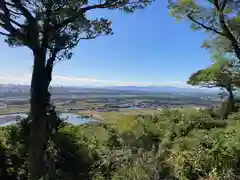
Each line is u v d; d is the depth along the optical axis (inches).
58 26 398.6
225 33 633.6
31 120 407.2
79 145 463.8
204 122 589.6
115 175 343.0
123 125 614.9
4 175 398.6
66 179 382.6
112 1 422.9
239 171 306.5
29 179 391.2
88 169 401.4
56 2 374.6
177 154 357.1
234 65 832.9
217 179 294.0
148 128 520.1
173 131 526.6
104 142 495.5
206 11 621.0
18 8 381.4
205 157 329.7
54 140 444.1
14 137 442.0
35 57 408.5
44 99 411.8
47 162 403.5
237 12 609.6
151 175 314.0
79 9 397.4
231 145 340.8
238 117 669.3
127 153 400.5
